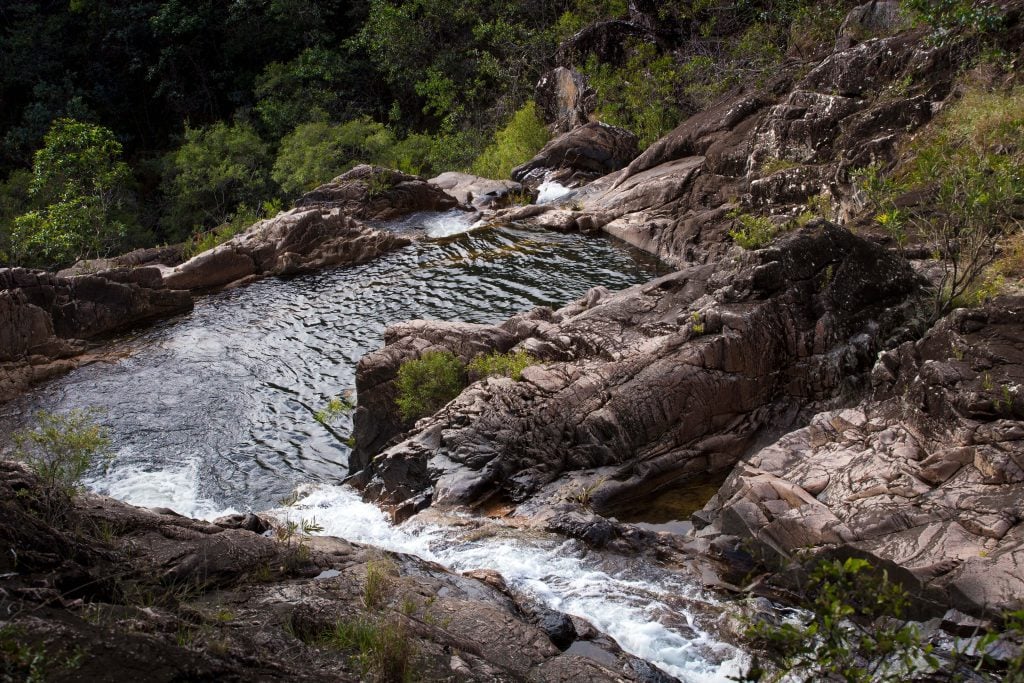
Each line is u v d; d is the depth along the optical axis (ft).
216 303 53.72
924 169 34.76
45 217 71.00
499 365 34.58
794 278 31.81
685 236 53.42
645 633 20.92
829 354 31.04
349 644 17.06
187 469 35.83
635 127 76.64
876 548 21.09
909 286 32.86
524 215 64.28
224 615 17.43
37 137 101.76
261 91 103.71
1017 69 47.44
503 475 29.60
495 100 98.48
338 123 102.22
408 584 20.85
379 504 30.14
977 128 42.96
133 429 39.14
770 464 25.48
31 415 40.52
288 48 112.78
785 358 31.24
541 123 87.10
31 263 69.31
